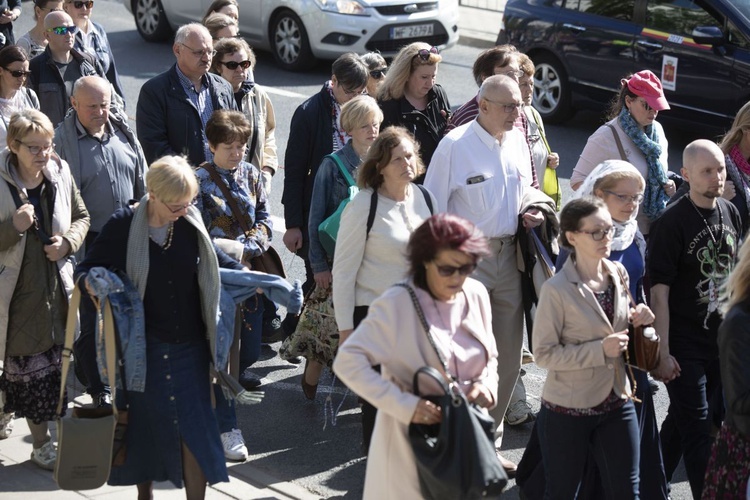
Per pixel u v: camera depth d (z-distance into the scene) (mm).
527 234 7121
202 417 6078
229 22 10812
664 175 7969
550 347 5680
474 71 8414
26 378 6973
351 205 6465
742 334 5020
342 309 6465
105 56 11188
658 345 5703
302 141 8445
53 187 7051
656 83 7789
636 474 5777
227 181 7699
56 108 10195
